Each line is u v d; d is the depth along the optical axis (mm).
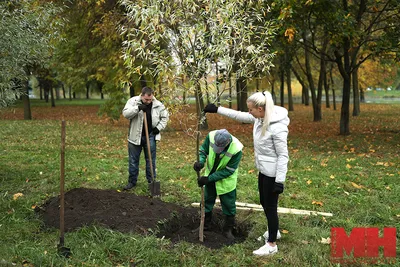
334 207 5590
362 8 12398
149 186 6199
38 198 5898
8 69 5992
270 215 4074
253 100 3867
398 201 5863
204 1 3975
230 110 4266
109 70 15531
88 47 16047
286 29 10594
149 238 4250
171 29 4109
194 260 3941
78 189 5516
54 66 16891
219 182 4492
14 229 4590
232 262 3904
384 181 6977
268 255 4066
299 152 10375
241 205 5641
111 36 14062
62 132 3863
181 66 4039
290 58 18594
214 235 4617
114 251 4051
